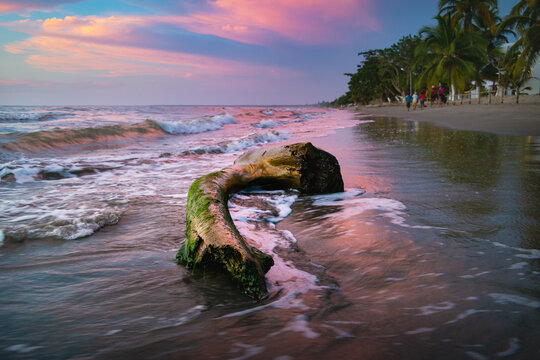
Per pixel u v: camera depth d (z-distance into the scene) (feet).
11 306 6.46
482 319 5.61
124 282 7.57
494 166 20.20
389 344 5.00
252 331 5.48
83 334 5.51
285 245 9.75
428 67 151.53
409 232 10.19
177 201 14.94
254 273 6.98
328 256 8.89
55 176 20.20
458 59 137.90
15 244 9.69
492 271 7.50
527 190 14.55
